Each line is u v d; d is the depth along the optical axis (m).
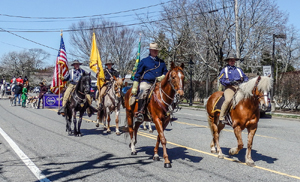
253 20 22.47
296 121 15.55
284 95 20.67
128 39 37.69
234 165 6.36
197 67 31.48
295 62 39.12
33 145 8.12
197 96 30.84
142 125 12.45
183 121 14.05
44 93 20.73
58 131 10.57
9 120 13.55
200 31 23.64
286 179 5.44
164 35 28.00
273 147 8.31
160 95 6.41
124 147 8.07
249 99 6.21
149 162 6.54
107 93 10.52
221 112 6.66
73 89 9.97
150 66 7.02
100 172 5.76
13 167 6.03
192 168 6.09
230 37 22.84
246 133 10.85
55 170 5.86
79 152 7.39
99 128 11.55
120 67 37.56
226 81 6.85
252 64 25.80
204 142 8.83
